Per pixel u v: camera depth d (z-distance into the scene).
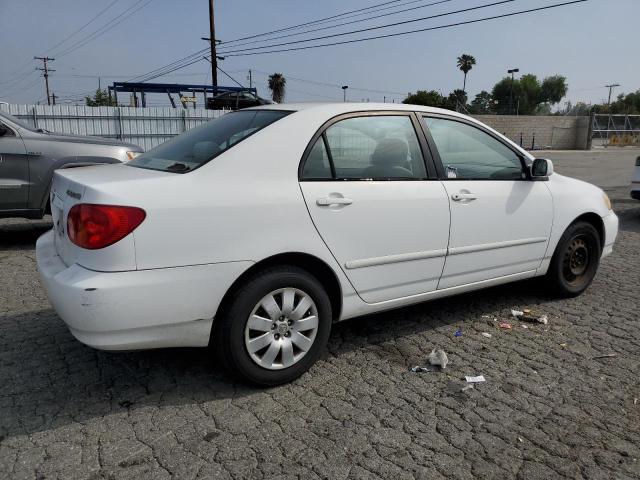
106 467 2.59
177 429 2.91
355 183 3.51
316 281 3.38
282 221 3.19
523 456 2.73
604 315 4.66
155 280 2.86
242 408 3.13
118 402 3.17
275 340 3.29
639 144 42.81
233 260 3.05
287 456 2.70
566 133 40.50
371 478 2.55
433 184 3.87
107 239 2.77
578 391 3.37
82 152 6.90
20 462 2.62
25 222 8.62
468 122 4.25
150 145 19.83
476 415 3.09
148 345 2.95
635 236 8.09
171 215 2.88
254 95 22.39
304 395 3.29
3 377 3.44
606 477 2.58
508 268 4.44
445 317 4.59
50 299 3.08
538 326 4.41
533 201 4.47
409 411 3.13
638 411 3.15
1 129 6.50
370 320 4.50
